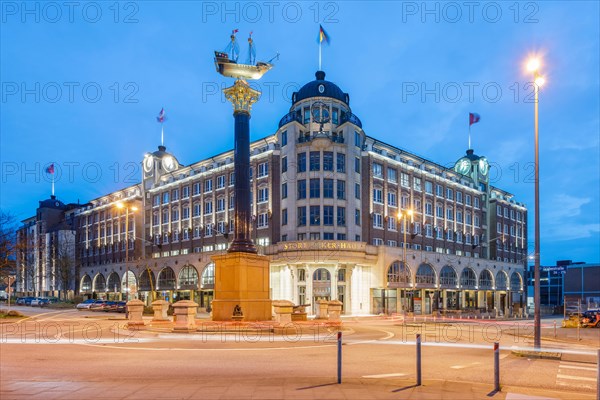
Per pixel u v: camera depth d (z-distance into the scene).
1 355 17.17
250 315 28.88
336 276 57.94
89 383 11.74
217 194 74.69
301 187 61.06
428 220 76.75
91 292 101.69
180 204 81.69
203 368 14.36
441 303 72.62
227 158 74.81
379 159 68.06
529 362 16.69
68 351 18.38
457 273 74.25
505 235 96.00
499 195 99.94
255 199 67.25
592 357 18.41
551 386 12.45
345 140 62.47
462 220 85.50
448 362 16.36
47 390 10.87
